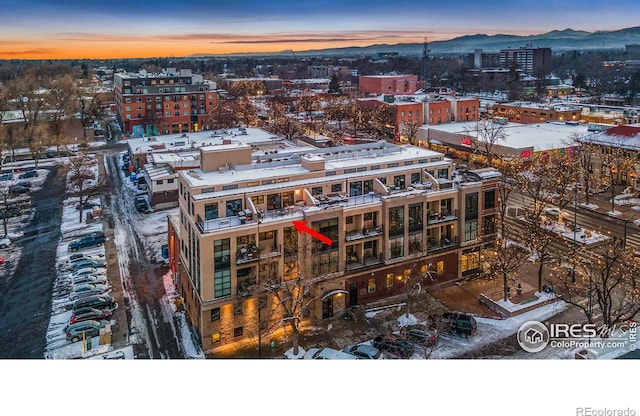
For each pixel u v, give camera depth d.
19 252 51.09
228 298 33.34
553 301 37.97
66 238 54.75
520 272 44.38
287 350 32.88
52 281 44.16
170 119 118.62
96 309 37.84
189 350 33.31
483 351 31.59
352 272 37.72
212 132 93.25
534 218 46.72
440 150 95.06
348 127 115.50
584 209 62.03
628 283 38.09
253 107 134.25
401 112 108.12
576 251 44.88
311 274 35.78
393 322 36.22
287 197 37.53
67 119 112.06
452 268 42.66
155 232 56.19
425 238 40.72
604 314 29.61
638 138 69.69
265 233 34.81
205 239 32.28
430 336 32.53
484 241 44.19
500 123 101.25
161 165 68.50
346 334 34.88
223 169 39.41
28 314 38.47
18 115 106.38
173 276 44.22
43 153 96.50
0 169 82.12
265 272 34.44
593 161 71.75
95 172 84.56
